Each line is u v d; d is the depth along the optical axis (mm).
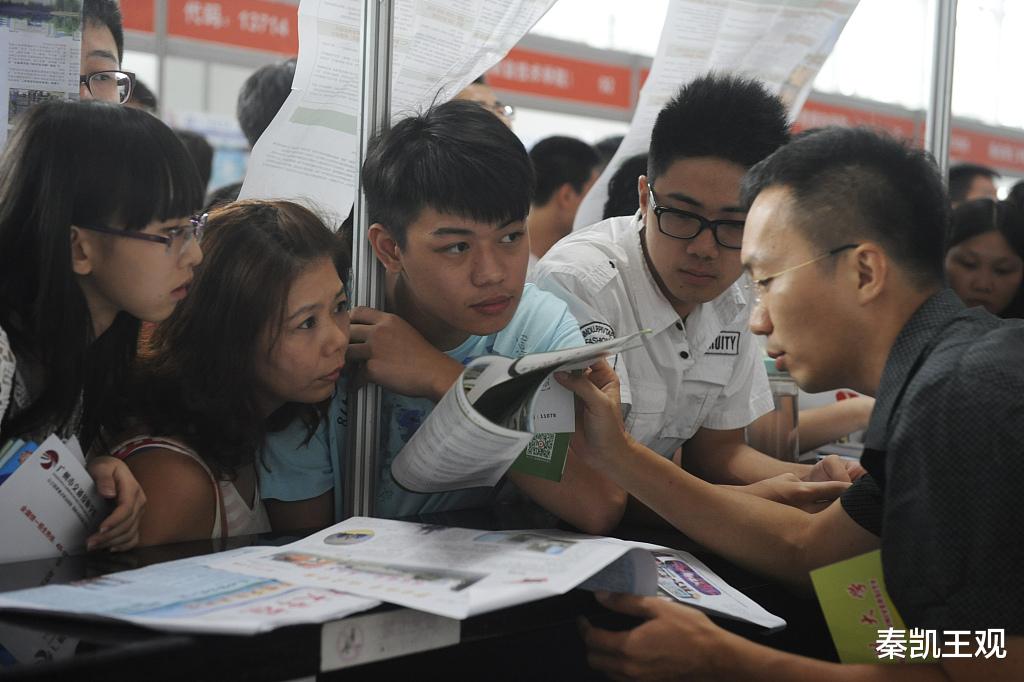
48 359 1169
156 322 1298
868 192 1176
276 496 1459
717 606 1168
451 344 1560
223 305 1319
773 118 1612
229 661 844
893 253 1172
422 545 1163
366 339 1405
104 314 1257
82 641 842
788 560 1336
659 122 1657
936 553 1040
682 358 1858
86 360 1217
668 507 1340
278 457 1458
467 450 1167
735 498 1359
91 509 1183
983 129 5770
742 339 1980
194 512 1281
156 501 1254
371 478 1445
